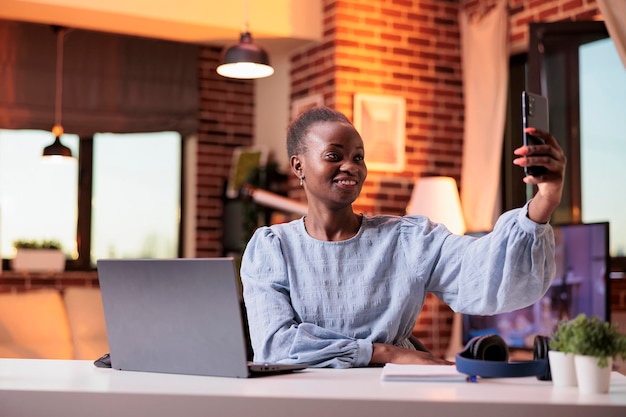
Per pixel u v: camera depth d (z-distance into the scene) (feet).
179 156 21.70
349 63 18.21
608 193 15.80
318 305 6.05
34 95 19.75
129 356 5.35
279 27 18.30
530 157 4.92
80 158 20.77
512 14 18.08
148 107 20.80
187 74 21.22
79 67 20.18
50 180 20.51
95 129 20.29
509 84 18.86
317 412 4.04
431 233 6.11
